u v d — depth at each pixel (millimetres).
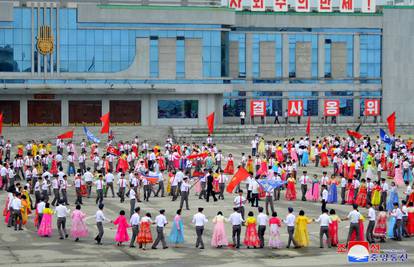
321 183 71875
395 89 149250
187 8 137500
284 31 145625
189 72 138250
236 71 144250
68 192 77188
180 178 71625
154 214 64438
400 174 82250
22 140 124312
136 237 53844
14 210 58312
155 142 127188
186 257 49562
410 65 149375
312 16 146375
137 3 139750
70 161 88062
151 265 46656
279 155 97875
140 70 136375
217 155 91438
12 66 133000
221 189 72812
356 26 147625
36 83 133250
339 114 148375
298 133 138000
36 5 133125
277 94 146000
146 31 136375
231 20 139250
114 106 137375
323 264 46812
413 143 113000
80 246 52719
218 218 52938
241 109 145125
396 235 55688
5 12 132250
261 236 52938
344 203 70688
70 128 129625
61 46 134125
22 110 134625
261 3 144500
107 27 135125
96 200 69688
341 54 147750
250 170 85562
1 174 77312
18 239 55000
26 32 133250
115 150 92875
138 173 72250
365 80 148625
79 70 134625
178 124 139125
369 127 141250
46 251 50906
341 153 96750
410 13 149000
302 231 52781
